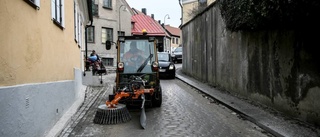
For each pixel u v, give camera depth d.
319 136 5.34
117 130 6.30
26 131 4.44
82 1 13.67
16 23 4.25
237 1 8.75
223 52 12.01
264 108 7.96
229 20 9.87
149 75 8.89
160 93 8.97
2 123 3.63
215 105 9.22
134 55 9.05
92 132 6.15
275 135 5.73
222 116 7.62
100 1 27.45
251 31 8.95
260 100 8.56
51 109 6.01
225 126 6.59
